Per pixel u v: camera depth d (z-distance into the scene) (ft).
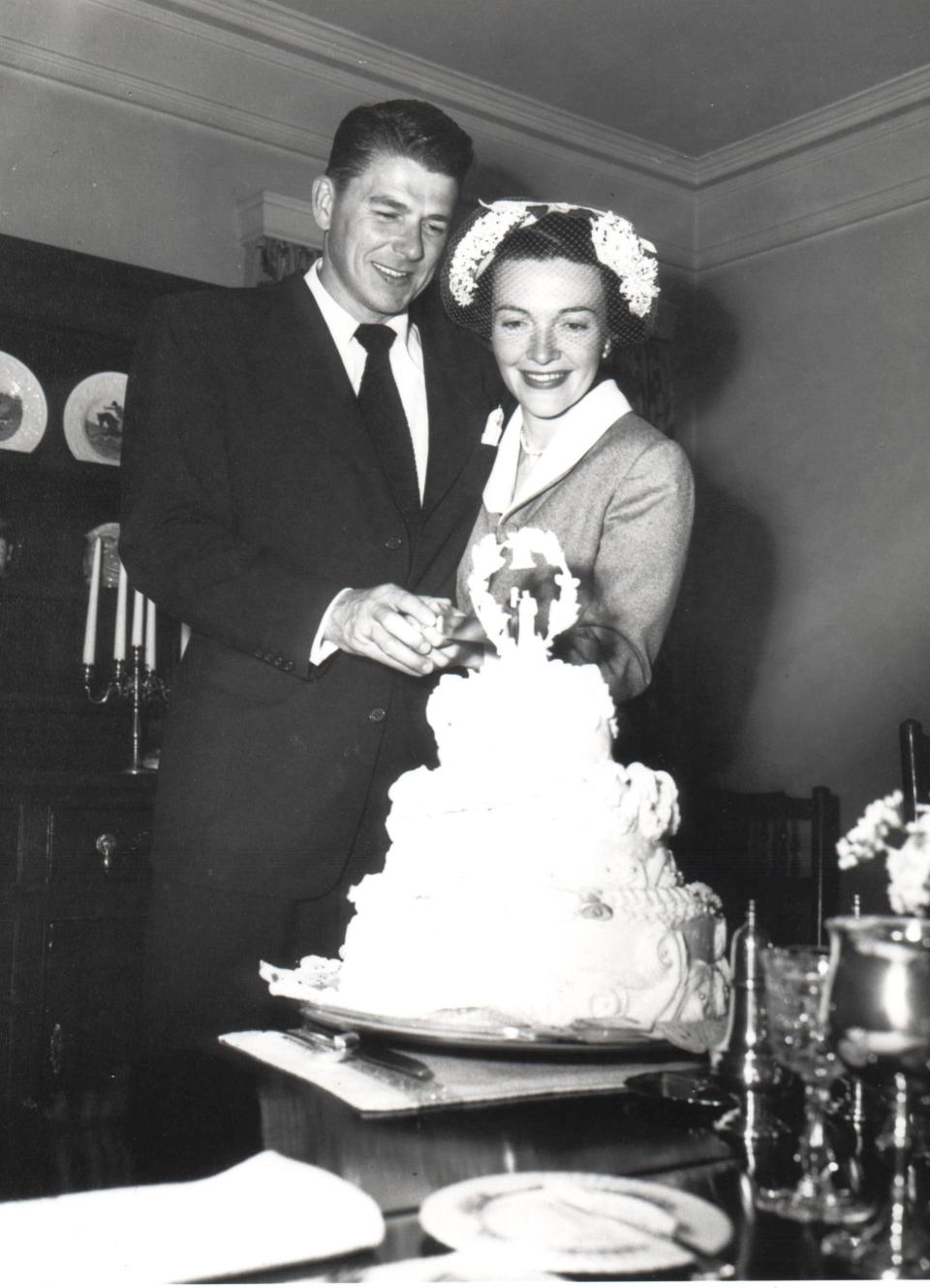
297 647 6.62
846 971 3.23
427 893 4.83
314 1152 3.75
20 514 13.08
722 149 17.85
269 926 7.01
